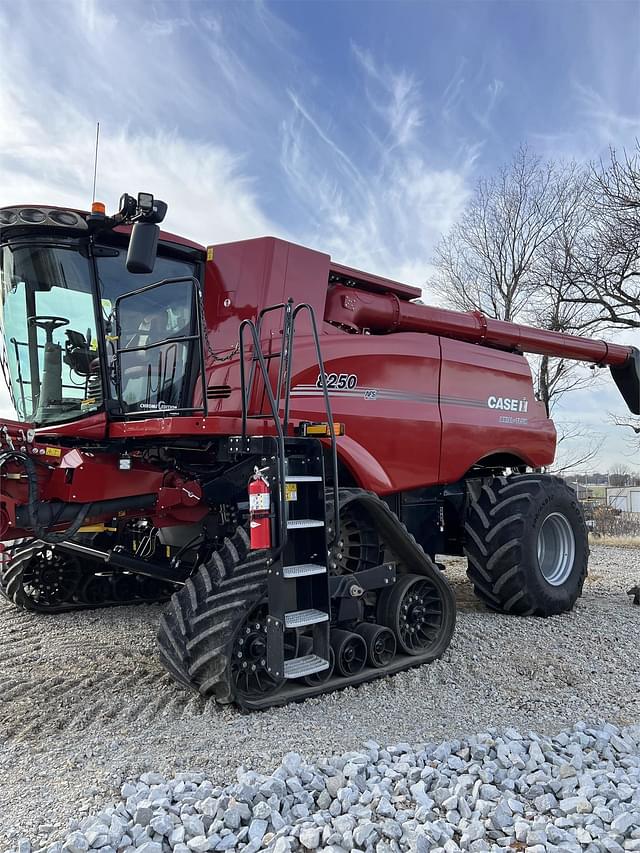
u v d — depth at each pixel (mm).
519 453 6727
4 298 4828
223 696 3697
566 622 6020
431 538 5996
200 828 2502
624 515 23906
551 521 6676
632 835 2488
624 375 8570
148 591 6555
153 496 4430
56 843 2375
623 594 7629
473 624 5840
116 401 4586
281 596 3729
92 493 4141
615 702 4078
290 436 4383
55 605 6141
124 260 4727
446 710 3883
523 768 3072
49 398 4711
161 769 3002
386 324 6031
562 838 2471
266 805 2602
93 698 4031
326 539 4012
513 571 6086
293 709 3850
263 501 3674
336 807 2670
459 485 6383
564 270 18250
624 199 17031
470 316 6715
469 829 2504
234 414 4750
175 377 4910
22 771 3035
